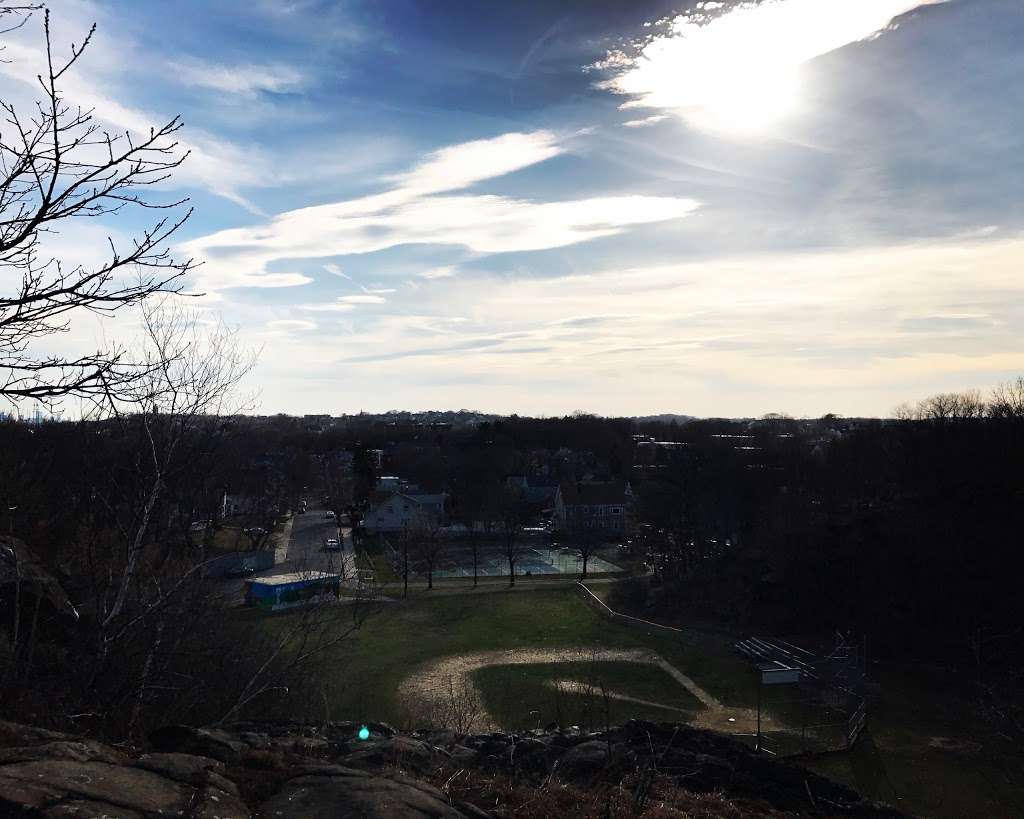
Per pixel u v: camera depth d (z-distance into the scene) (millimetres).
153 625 6605
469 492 68438
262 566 31812
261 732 6266
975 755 17719
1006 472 32875
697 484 44000
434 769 5531
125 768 3984
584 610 35156
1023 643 25188
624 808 5355
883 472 40344
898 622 28234
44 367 3840
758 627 30734
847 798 6859
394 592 38375
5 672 5980
